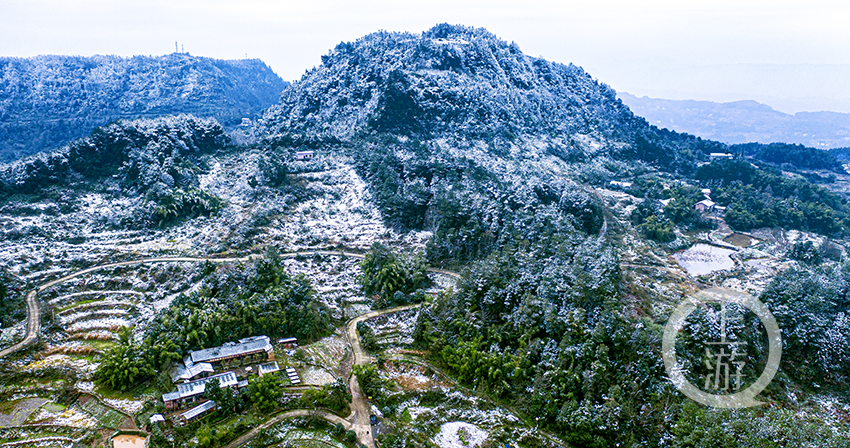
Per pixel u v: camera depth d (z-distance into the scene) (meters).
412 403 106.62
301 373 113.88
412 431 98.44
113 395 103.94
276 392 102.62
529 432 99.19
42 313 133.75
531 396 104.75
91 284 148.62
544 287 122.75
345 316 139.75
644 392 100.44
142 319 131.88
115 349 109.44
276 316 127.38
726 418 90.88
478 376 111.50
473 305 128.88
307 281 145.88
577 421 96.50
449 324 125.69
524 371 108.75
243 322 124.75
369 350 125.06
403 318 140.12
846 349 112.62
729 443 85.88
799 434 85.50
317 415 100.06
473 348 115.44
